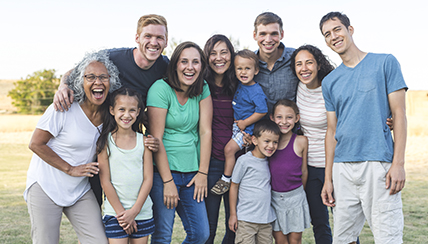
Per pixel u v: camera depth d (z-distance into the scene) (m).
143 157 2.77
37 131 2.55
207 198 3.24
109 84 2.67
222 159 3.25
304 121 3.22
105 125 2.74
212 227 3.25
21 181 7.57
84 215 2.71
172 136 2.97
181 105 2.95
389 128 2.71
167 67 2.96
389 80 2.61
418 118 15.30
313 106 3.18
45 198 2.60
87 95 2.60
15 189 6.75
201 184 3.01
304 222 3.19
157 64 3.10
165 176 2.87
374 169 2.64
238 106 3.28
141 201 2.70
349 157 2.73
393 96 2.60
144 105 3.10
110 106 2.74
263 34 3.24
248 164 3.12
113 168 2.69
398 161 2.56
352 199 2.77
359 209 2.79
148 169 2.77
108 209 2.71
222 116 3.29
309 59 3.05
